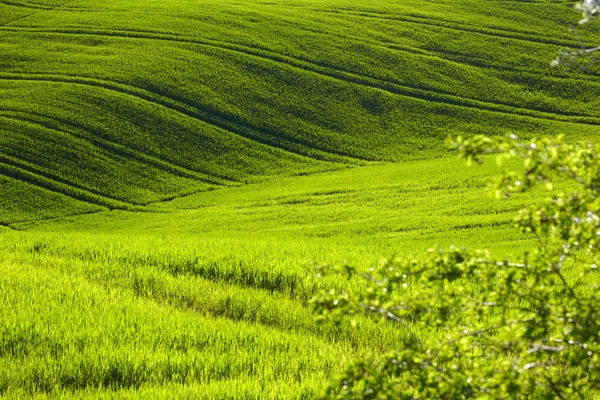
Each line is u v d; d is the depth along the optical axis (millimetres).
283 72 91312
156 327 17062
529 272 6781
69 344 15547
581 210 6316
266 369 14531
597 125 78562
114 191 68562
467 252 7012
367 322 17750
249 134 79812
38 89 85438
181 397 12758
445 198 52625
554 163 6172
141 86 86875
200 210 61656
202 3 113562
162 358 14945
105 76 88625
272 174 72125
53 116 79562
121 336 16328
